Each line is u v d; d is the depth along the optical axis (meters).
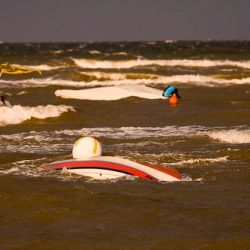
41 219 33.22
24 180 42.16
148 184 40.91
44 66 185.50
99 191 39.12
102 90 103.25
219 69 182.25
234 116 79.31
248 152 52.44
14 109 78.31
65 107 82.75
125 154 52.56
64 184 41.00
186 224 32.28
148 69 169.62
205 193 39.00
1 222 32.72
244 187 40.91
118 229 31.45
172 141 60.09
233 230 31.30
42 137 63.69
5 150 55.88
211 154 52.38
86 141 46.06
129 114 84.31
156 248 28.70
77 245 29.09
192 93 113.12
